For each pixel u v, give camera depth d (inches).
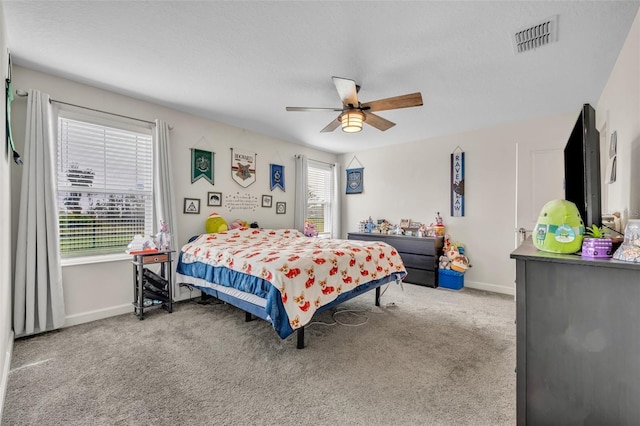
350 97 95.4
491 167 164.4
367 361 84.4
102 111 117.4
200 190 150.4
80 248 114.0
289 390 70.5
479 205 168.6
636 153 71.9
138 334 101.6
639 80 69.2
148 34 81.0
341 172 236.8
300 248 118.8
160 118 134.9
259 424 59.3
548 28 75.9
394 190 205.9
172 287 136.0
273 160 187.8
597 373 40.4
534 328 43.9
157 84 112.7
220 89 117.0
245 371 78.7
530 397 44.2
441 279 171.6
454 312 127.2
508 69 97.7
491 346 94.2
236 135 166.7
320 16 72.6
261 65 97.5
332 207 232.1
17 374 76.0
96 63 97.2
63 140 109.7
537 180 144.8
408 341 97.8
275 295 85.7
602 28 75.5
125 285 123.1
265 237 155.4
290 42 84.0
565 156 77.8
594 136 53.3
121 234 124.7
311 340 98.4
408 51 87.5
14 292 95.3
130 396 67.7
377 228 209.5
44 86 104.4
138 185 129.0
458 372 78.6
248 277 97.7
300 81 109.0
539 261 43.3
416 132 175.2
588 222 52.6
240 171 168.2
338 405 65.1
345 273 105.8
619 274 39.1
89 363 81.9
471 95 119.6
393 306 135.0
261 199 180.2
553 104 129.0
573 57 89.5
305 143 203.5
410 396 68.3
